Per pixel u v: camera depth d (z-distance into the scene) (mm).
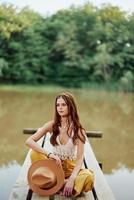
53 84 30250
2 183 6742
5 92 24156
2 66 29688
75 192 3859
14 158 9070
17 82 30250
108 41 30547
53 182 3855
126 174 7809
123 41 30531
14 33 30672
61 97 4035
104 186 4211
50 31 30891
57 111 4043
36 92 24703
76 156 4145
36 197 3848
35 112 16438
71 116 4031
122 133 12305
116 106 18891
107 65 29906
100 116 15875
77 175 3926
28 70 30344
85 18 30891
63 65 30359
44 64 30453
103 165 8523
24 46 30578
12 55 30391
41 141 6195
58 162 3904
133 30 30781
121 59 30094
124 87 29000
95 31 30688
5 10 30656
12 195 3889
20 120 14539
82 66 30125
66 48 30438
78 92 25969
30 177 3918
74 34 30672
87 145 6145
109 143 10703
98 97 22953
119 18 30953
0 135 11781
